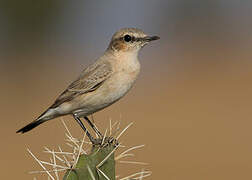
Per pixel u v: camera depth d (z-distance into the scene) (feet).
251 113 77.05
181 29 132.36
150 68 110.83
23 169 54.60
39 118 32.32
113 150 21.65
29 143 61.67
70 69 107.04
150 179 49.55
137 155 57.11
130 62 32.27
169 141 63.72
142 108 82.64
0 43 121.90
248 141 62.95
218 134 66.69
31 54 120.98
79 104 31.86
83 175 20.18
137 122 73.31
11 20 122.83
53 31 126.82
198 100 87.35
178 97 90.27
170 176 50.65
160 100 88.22
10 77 101.81
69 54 119.14
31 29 124.26
